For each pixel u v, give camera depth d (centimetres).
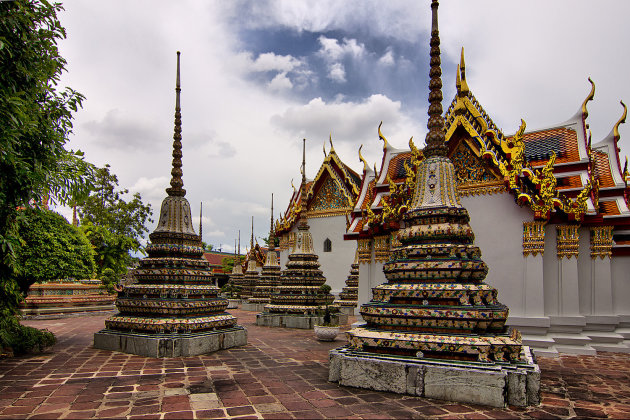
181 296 1138
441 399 679
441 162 909
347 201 3316
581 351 1238
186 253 1226
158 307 1101
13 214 931
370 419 583
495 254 1332
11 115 746
